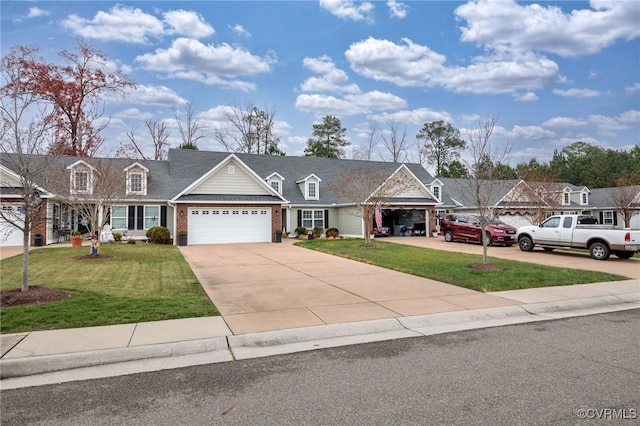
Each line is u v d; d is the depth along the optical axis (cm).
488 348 575
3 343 563
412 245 2186
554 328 689
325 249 1919
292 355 555
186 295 904
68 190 1802
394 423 355
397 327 697
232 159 2445
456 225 2373
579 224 1734
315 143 5078
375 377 467
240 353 565
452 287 1029
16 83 927
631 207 3366
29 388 445
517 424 350
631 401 395
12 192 2002
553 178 3012
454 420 359
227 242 2336
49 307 745
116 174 2058
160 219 2466
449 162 5512
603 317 773
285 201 2452
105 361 528
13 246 1973
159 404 402
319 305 828
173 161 2797
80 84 3394
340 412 378
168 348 562
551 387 430
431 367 498
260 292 963
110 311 728
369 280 1132
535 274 1185
